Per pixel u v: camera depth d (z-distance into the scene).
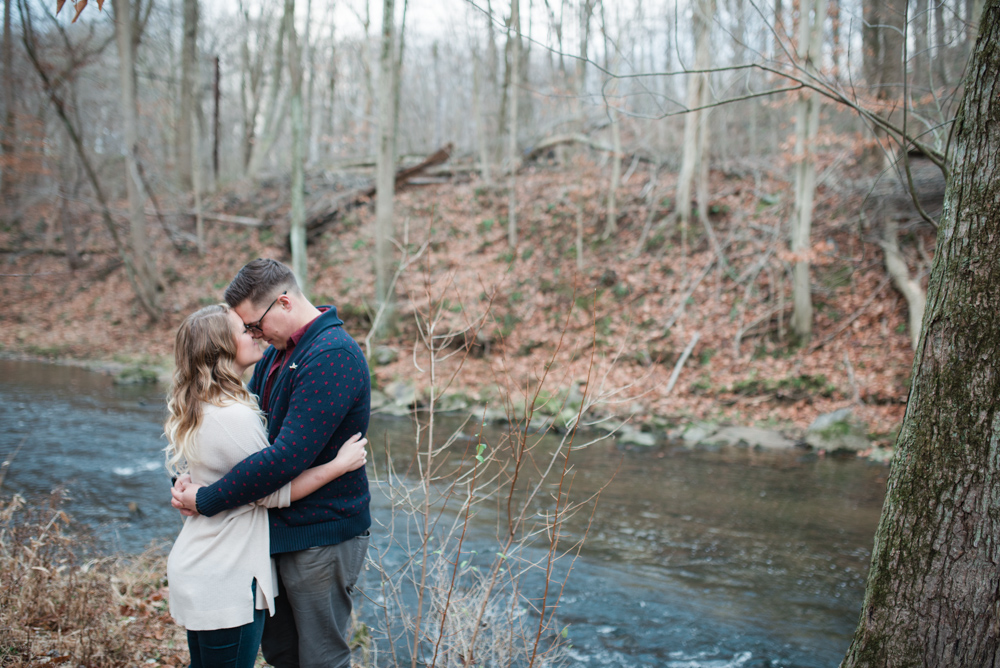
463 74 25.64
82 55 15.11
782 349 11.50
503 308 13.46
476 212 16.98
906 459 1.89
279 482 1.72
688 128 13.73
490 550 4.79
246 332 1.95
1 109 14.97
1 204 18.86
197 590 1.73
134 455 7.42
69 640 2.69
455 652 2.71
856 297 11.79
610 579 4.61
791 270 12.14
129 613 3.24
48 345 16.00
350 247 17.20
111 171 22.27
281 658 2.01
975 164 1.81
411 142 24.75
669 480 7.51
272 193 21.30
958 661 1.75
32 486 6.09
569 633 3.77
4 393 10.93
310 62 21.81
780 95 11.53
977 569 1.73
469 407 10.67
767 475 7.80
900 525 1.88
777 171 14.55
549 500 6.45
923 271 11.22
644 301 12.98
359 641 3.09
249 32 25.55
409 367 12.39
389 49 13.69
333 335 1.91
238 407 1.84
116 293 18.86
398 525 5.03
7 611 2.78
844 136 12.01
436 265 15.10
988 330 1.73
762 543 5.52
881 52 6.39
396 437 9.10
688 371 11.51
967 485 1.74
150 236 20.62
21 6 12.88
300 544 1.83
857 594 4.52
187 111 22.89
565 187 16.33
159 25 23.67
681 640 3.77
